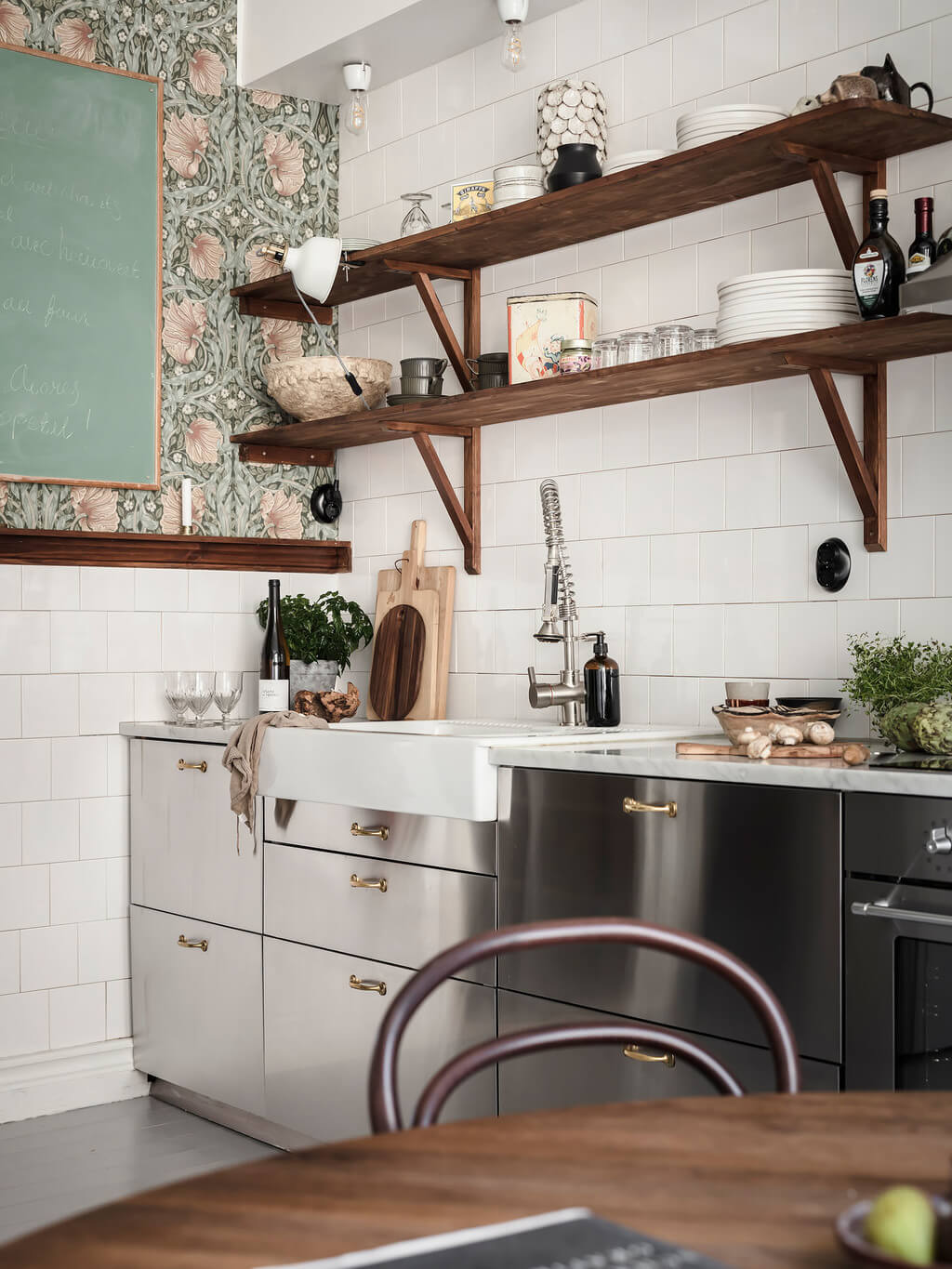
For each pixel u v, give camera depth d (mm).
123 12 3783
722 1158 907
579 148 3074
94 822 3676
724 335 2707
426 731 3500
